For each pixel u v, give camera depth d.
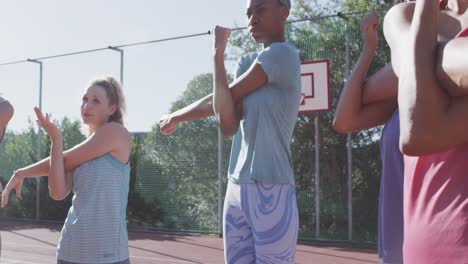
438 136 1.16
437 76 1.17
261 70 2.57
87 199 3.10
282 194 2.57
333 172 12.02
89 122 3.29
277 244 2.54
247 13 2.79
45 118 3.03
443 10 1.50
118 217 3.16
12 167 16.78
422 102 1.16
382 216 1.87
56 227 15.84
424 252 1.29
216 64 2.54
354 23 11.85
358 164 11.86
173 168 14.09
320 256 10.55
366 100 1.80
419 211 1.33
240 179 2.62
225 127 2.60
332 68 12.23
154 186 14.45
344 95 1.83
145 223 14.65
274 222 2.54
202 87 13.86
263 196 2.56
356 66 1.85
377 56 10.88
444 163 1.27
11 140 16.75
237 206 2.65
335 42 12.22
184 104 14.08
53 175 3.07
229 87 2.61
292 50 2.64
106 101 3.29
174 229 14.09
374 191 11.67
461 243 1.21
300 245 11.91
